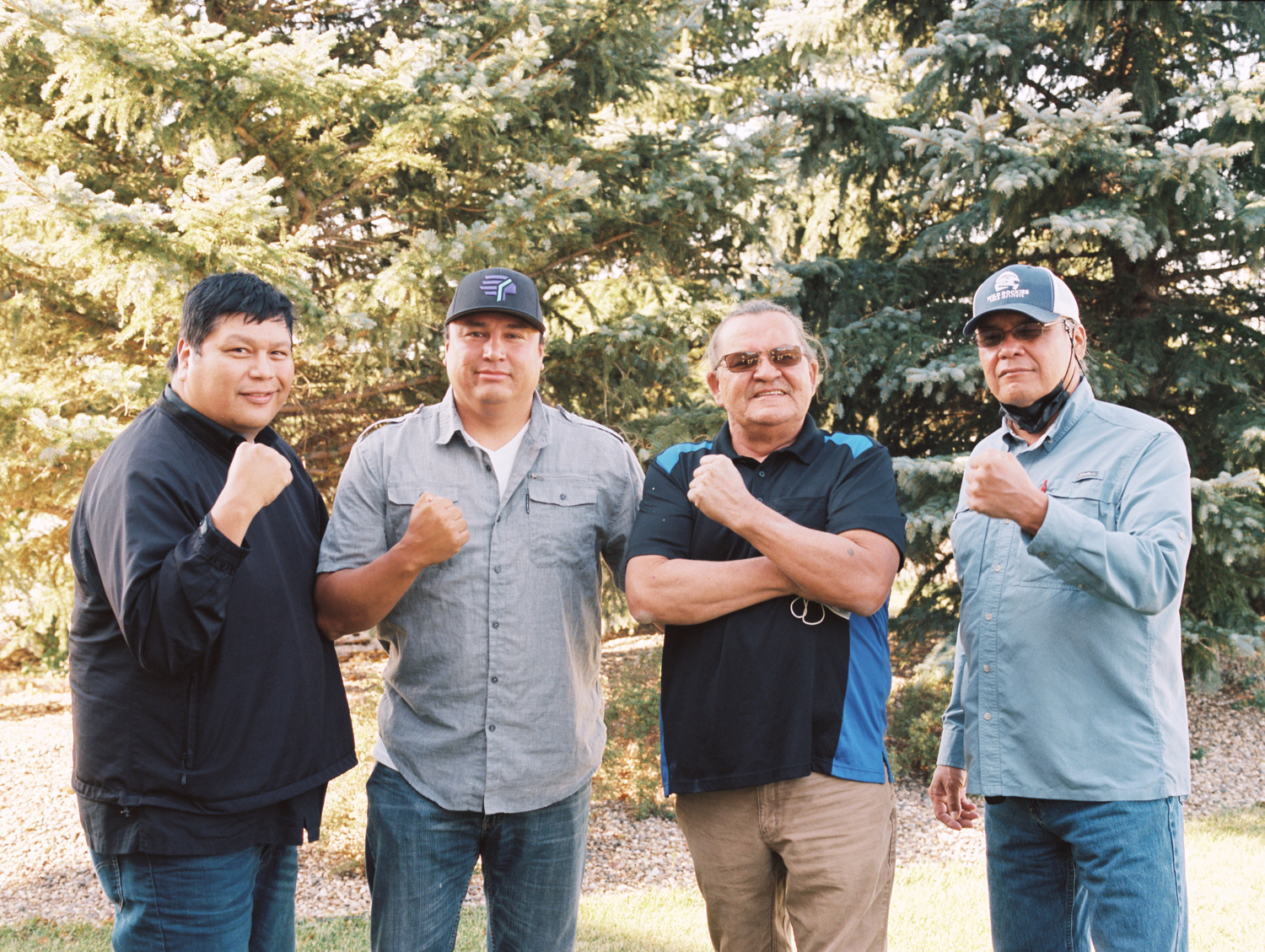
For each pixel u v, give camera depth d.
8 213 4.04
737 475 1.84
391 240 6.64
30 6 4.12
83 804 1.65
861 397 7.00
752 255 7.57
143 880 1.62
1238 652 5.94
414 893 2.03
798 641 1.87
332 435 7.19
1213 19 6.80
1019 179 5.46
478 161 6.20
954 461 5.73
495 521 2.04
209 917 1.64
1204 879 4.07
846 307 6.83
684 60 8.35
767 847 1.93
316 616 1.94
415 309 5.38
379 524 2.07
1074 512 1.76
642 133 6.75
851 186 7.84
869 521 1.87
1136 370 6.36
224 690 1.64
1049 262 6.88
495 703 2.01
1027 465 2.10
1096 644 1.87
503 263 5.37
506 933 2.14
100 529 1.60
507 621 2.03
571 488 2.11
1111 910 1.81
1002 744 1.99
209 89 4.79
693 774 1.91
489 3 6.42
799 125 6.71
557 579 2.07
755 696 1.86
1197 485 5.32
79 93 4.54
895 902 3.87
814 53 8.41
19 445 4.52
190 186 4.38
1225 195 5.63
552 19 6.15
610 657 8.90
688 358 6.40
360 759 5.18
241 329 1.72
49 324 5.70
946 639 6.74
